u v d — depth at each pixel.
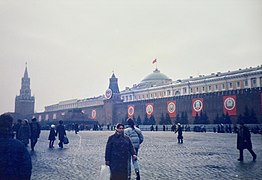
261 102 50.97
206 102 59.25
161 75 117.06
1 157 4.19
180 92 87.88
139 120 72.69
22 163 4.28
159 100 68.75
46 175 9.34
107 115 83.06
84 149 19.28
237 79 73.25
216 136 37.69
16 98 105.12
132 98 105.06
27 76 107.38
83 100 115.69
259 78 68.19
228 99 55.59
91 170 10.34
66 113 88.19
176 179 8.67
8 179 4.13
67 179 8.69
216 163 12.22
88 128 77.44
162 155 15.52
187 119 62.09
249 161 12.85
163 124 66.06
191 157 14.53
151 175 9.33
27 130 15.62
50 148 19.97
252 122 51.25
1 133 4.38
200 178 8.82
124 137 6.38
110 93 83.69
